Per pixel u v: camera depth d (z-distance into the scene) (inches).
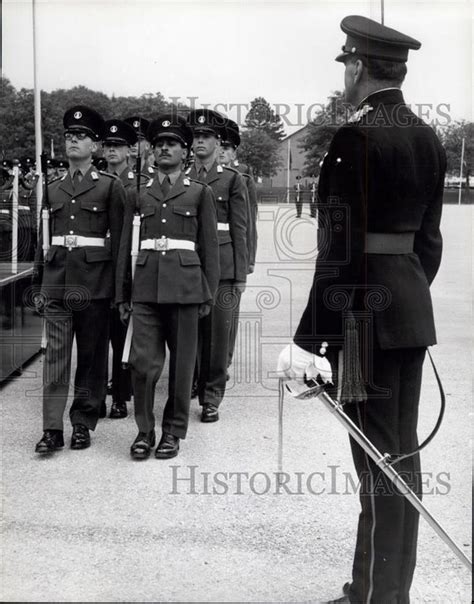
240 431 181.8
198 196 172.7
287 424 185.9
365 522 105.4
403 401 104.4
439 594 111.6
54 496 145.6
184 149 175.6
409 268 103.2
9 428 188.1
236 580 114.6
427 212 107.1
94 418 179.2
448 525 129.5
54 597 108.8
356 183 98.0
